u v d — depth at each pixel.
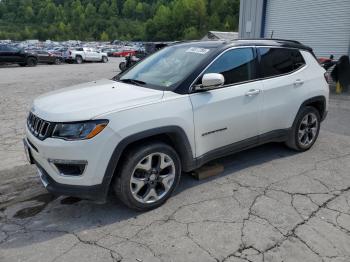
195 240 3.03
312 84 4.91
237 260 2.77
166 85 3.70
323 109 5.21
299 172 4.40
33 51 27.86
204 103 3.69
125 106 3.22
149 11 153.75
